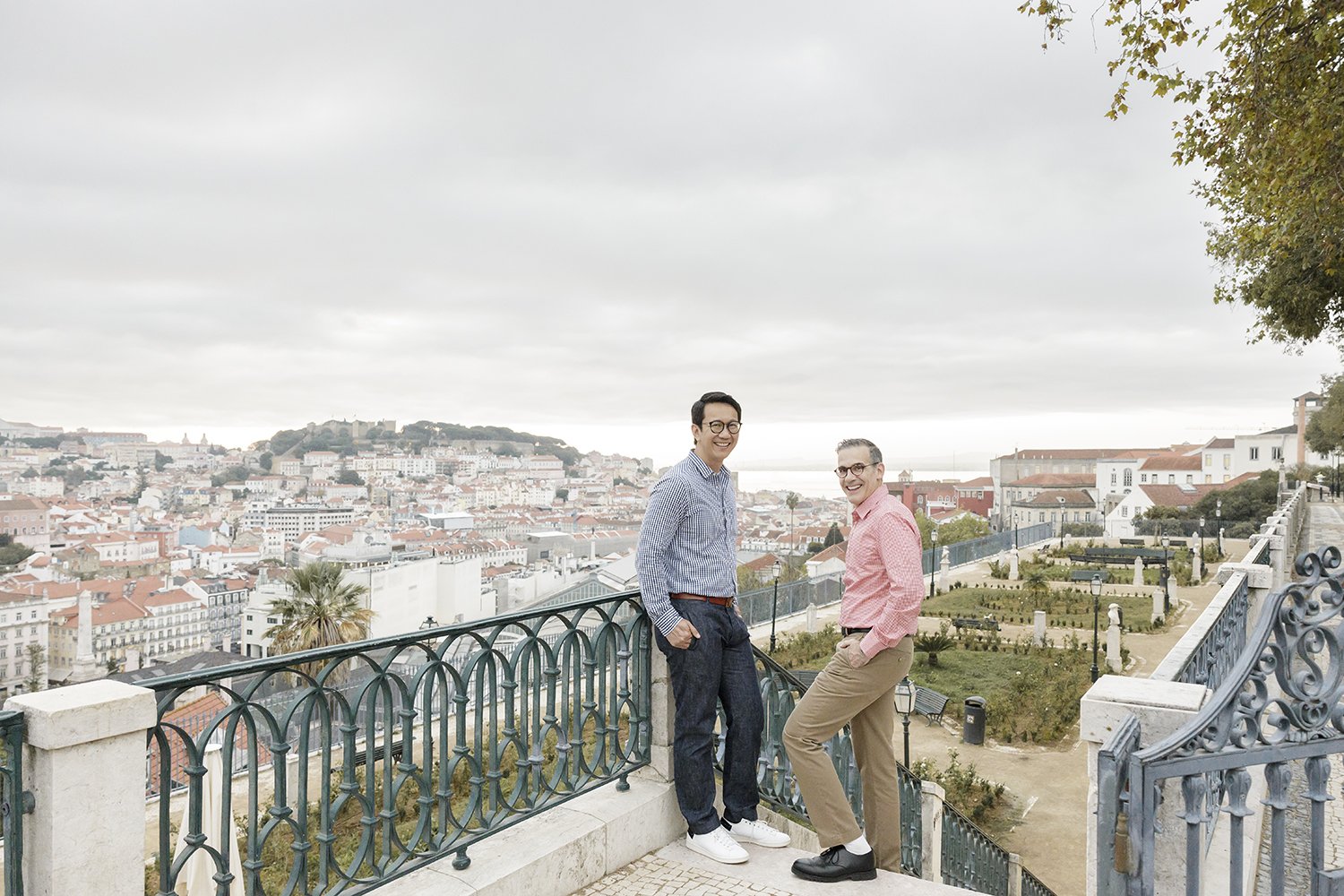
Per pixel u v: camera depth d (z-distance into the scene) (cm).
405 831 952
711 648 344
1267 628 238
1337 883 240
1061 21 769
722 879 332
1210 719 231
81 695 203
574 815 340
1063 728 1808
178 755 937
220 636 11512
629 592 376
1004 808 1402
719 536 350
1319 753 243
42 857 196
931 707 1852
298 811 250
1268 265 1251
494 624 314
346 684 1150
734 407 346
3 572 11625
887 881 329
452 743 715
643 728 383
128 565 13725
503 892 288
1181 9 712
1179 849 284
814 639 2517
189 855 223
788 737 338
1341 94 726
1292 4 711
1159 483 10425
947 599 3222
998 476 13450
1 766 192
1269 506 5472
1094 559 3822
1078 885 1138
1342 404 2884
